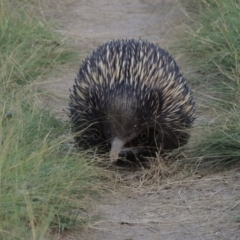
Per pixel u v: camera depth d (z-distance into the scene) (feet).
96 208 34.60
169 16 71.10
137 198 36.27
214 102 48.08
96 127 37.96
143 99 36.47
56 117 46.01
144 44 39.65
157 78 37.32
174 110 38.19
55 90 51.96
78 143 39.22
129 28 70.44
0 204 29.25
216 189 36.83
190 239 31.83
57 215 31.48
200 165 39.45
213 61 51.26
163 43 63.72
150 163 39.83
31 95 45.24
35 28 59.00
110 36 67.87
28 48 56.39
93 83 37.37
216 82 51.85
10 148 33.47
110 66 37.27
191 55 56.54
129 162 40.55
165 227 33.06
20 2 66.69
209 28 57.26
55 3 76.02
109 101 36.22
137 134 37.27
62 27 69.77
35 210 30.86
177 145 39.83
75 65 57.93
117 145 36.14
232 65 51.96
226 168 39.09
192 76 53.62
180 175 38.70
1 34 53.67
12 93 42.70
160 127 38.27
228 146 39.40
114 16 74.33
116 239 31.83
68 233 31.81
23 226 29.43
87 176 35.35
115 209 34.78
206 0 64.90
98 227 32.71
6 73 47.96
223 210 34.37
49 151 35.63
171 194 36.73
